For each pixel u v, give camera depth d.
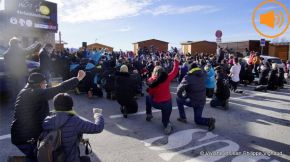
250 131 6.12
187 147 5.05
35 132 3.42
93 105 8.15
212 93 10.20
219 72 8.39
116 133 5.71
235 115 7.64
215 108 8.47
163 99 5.73
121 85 6.84
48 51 9.34
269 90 12.84
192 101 6.05
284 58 29.23
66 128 2.89
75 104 8.20
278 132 6.11
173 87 12.77
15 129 3.42
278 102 9.80
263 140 5.54
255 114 7.83
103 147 4.92
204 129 6.17
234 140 5.49
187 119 6.98
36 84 3.52
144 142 5.23
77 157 2.95
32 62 7.77
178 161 4.43
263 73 12.81
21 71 6.57
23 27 21.66
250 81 14.45
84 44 16.11
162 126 6.29
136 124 6.39
